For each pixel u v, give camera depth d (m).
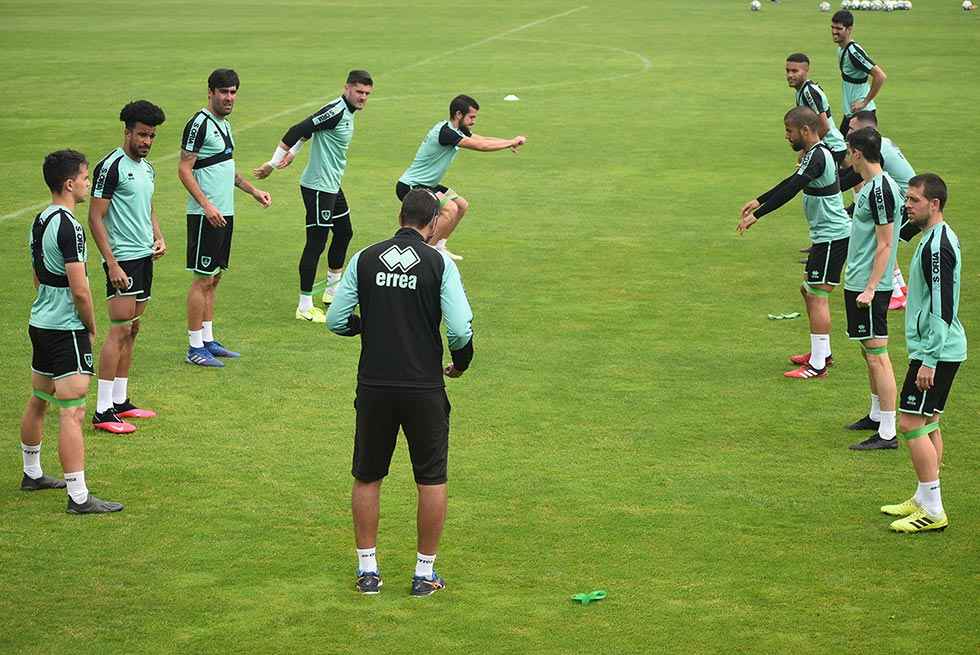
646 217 62.72
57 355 27.59
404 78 117.56
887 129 87.56
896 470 30.92
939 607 23.52
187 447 32.31
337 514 28.05
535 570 25.14
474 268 52.56
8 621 22.80
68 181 27.78
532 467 30.92
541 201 66.56
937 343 26.41
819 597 23.94
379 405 23.64
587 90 110.38
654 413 35.16
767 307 46.84
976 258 53.22
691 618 23.05
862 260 32.56
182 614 23.20
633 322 44.75
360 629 22.66
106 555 25.75
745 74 121.19
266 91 106.81
